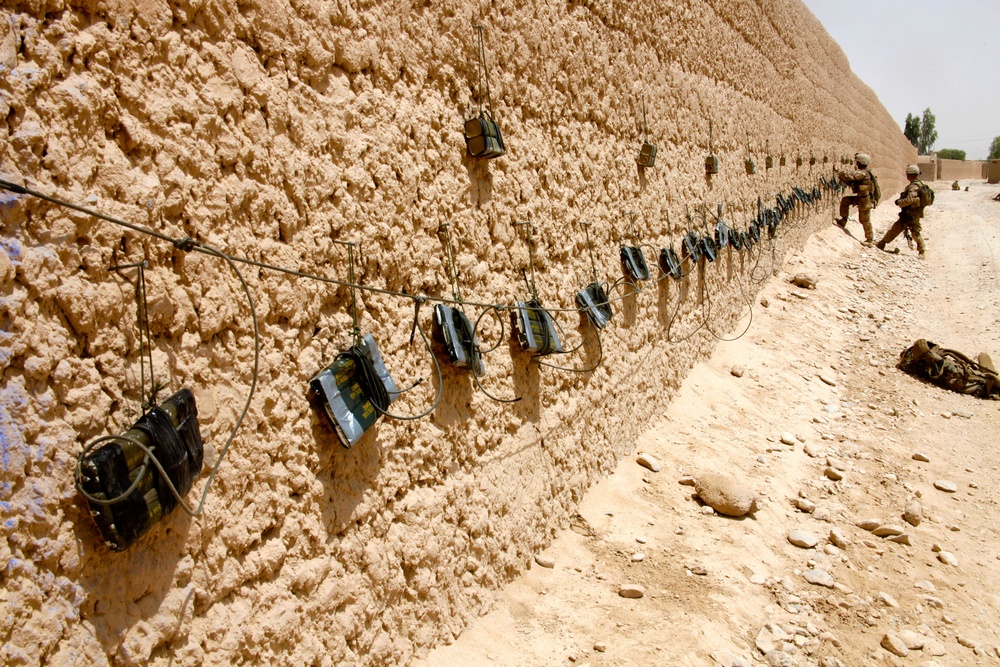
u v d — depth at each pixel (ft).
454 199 12.55
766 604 14.87
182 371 7.82
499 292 13.88
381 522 10.73
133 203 7.29
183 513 7.73
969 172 162.30
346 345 10.12
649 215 21.47
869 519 19.08
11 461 6.10
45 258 6.48
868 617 15.07
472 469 12.94
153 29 7.54
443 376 12.28
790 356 30.83
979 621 15.57
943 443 24.90
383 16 10.88
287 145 9.19
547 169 15.72
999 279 45.34
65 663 6.41
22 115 6.30
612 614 13.51
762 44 35.68
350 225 10.16
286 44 9.19
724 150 29.50
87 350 6.92
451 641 11.82
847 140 67.36
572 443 16.43
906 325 38.32
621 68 19.39
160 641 7.37
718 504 17.84
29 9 6.43
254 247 8.71
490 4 13.51
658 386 21.95
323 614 9.52
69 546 6.51
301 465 9.36
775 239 40.55
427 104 11.91
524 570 14.19
